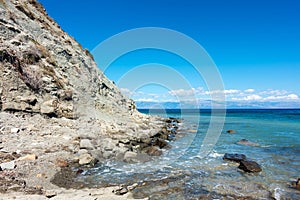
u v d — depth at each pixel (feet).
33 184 28.32
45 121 53.88
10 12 69.31
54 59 74.43
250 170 39.88
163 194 29.35
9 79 54.29
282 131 98.37
